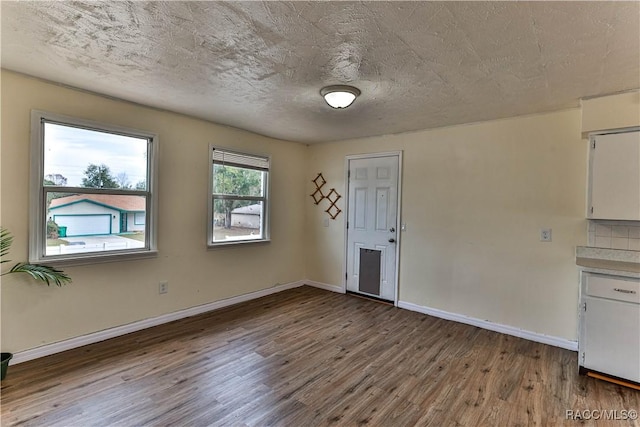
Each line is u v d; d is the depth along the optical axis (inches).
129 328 125.6
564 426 77.2
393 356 111.5
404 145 163.6
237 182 165.5
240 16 65.6
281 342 121.2
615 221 110.8
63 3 61.9
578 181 118.0
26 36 75.1
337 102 106.3
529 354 114.5
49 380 91.7
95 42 77.8
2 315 97.3
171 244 137.8
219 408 81.4
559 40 71.2
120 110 119.6
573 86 97.8
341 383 94.3
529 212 128.0
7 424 73.5
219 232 158.4
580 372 100.1
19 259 99.7
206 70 92.8
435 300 152.9
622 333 93.1
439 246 151.9
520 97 108.4
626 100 101.2
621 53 76.4
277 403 84.2
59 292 107.9
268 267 182.4
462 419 79.4
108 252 119.2
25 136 99.6
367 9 62.1
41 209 103.5
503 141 134.4
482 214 139.6
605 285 95.7
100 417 76.7
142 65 90.3
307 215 204.4
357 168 181.5
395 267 166.2
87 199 114.4
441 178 151.3
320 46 77.4
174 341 119.5
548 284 124.0
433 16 63.8
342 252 188.2
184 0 60.4
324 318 147.3
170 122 135.3
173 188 137.5
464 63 84.0
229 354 110.5
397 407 83.7
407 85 100.0
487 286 138.2
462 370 102.8
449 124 145.5
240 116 139.6
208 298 153.1
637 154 100.7
